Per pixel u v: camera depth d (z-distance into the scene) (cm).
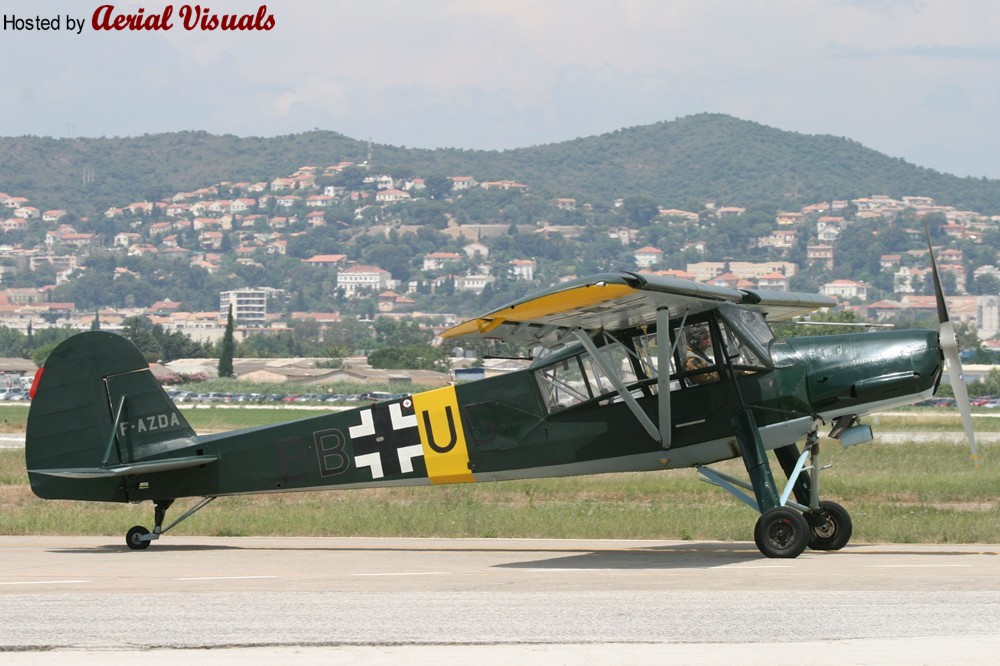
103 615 2928
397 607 3009
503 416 4534
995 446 10106
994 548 4441
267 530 5275
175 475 4759
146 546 4712
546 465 4497
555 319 3969
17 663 2458
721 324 4281
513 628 2725
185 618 2877
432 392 4622
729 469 8012
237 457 4747
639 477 7412
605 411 4406
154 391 4781
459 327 3878
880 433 13850
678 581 3450
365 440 4681
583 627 2727
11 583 3556
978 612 2861
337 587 3409
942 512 5478
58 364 4781
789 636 2622
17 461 9531
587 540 4900
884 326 4672
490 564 4044
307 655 2502
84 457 4766
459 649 2539
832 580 3422
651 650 2514
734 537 4822
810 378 4266
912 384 4238
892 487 6712
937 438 12169
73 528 5403
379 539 5053
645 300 3862
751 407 4262
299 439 4725
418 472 4638
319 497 6600
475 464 4572
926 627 2697
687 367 4306
